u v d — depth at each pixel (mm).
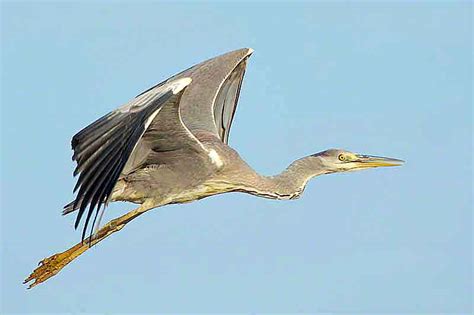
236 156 15062
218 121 16594
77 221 11336
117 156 11695
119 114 12086
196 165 14523
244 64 16703
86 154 11641
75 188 11523
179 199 14781
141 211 14625
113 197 14555
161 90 12383
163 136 13922
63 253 14422
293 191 15461
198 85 16188
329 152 15781
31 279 14352
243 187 15086
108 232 14539
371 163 15680
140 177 14469
